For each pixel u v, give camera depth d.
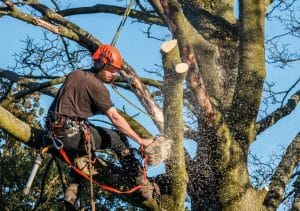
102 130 7.18
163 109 7.50
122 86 10.04
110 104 6.96
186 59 8.06
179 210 7.85
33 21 8.63
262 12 9.48
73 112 6.92
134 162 7.41
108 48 7.18
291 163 9.94
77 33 8.92
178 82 7.29
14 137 7.29
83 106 6.96
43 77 11.20
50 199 14.00
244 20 9.45
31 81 10.86
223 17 10.56
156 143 7.36
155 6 9.85
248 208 8.66
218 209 8.66
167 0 8.55
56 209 13.88
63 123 6.88
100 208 13.91
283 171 9.85
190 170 8.63
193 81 8.03
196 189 8.75
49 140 7.08
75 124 6.92
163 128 7.57
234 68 9.82
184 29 8.59
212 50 8.93
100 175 7.51
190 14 10.56
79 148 7.02
